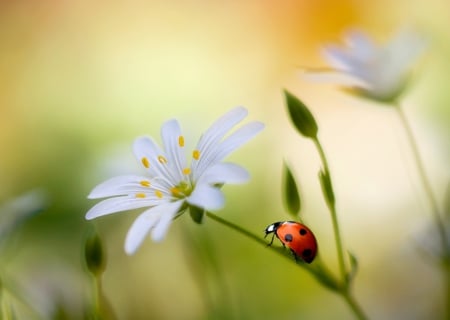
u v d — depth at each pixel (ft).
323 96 1.12
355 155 1.03
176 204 0.69
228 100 1.23
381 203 0.98
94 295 0.74
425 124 1.00
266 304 0.90
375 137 1.03
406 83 0.80
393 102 0.81
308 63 1.26
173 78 1.28
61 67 1.36
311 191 1.01
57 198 0.96
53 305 0.80
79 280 0.87
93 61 1.35
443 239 0.80
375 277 0.93
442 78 1.05
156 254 0.92
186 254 0.84
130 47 1.35
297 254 0.71
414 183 0.97
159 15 1.36
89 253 0.73
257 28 1.30
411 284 0.91
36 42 1.39
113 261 0.91
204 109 1.23
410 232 0.93
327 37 1.27
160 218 0.69
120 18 1.38
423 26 1.19
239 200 0.99
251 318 0.87
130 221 0.91
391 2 1.24
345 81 0.81
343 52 0.82
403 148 0.99
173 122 0.73
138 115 1.24
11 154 1.20
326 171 0.72
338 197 1.00
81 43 1.37
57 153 1.15
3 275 0.81
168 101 1.26
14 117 1.30
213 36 1.32
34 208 0.82
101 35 1.37
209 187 0.68
